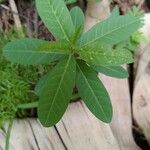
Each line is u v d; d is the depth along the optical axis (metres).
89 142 0.23
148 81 0.27
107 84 0.25
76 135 0.23
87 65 0.19
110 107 0.19
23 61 0.19
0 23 0.25
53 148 0.22
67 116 0.23
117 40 0.19
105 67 0.20
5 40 0.24
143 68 0.27
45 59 0.19
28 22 0.26
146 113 0.26
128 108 0.25
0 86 0.23
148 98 0.26
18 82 0.23
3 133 0.22
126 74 0.20
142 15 0.28
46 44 0.17
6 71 0.23
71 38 0.18
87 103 0.19
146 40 0.27
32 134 0.22
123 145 0.24
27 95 0.23
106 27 0.19
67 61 0.18
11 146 0.21
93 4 0.26
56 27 0.19
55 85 0.18
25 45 0.19
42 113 0.18
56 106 0.18
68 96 0.18
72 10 0.21
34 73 0.24
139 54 0.27
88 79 0.19
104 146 0.23
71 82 0.18
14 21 0.25
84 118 0.23
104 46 0.17
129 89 0.27
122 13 0.29
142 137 0.27
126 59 0.17
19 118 0.23
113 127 0.24
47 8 0.18
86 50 0.17
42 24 0.26
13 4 0.26
